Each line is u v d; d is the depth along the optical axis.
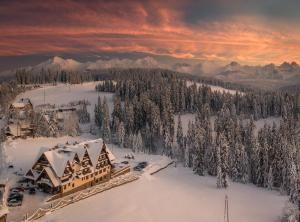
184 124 186.62
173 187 99.25
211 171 117.62
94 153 94.69
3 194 75.69
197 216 79.25
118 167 109.94
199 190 99.25
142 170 112.19
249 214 82.62
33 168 84.75
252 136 127.06
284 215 74.25
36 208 72.38
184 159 130.62
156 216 76.94
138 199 85.56
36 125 146.25
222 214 81.62
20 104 180.25
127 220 72.94
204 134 137.12
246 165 113.12
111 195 86.50
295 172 89.94
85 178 89.81
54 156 83.94
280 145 111.62
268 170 109.69
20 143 132.50
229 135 131.75
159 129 153.00
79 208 76.50
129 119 162.88
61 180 80.81
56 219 69.12
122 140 147.12
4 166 97.44
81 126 181.75
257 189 106.31
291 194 87.81
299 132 153.25
